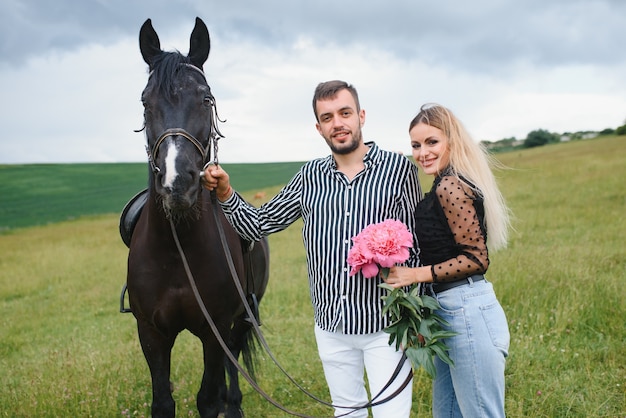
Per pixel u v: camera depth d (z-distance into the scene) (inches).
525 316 204.8
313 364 191.5
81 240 761.0
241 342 166.9
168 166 102.5
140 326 127.4
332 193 102.0
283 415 159.6
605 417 134.5
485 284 95.3
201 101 112.6
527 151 1541.6
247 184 1665.8
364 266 92.6
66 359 209.3
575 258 279.7
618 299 206.7
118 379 182.7
